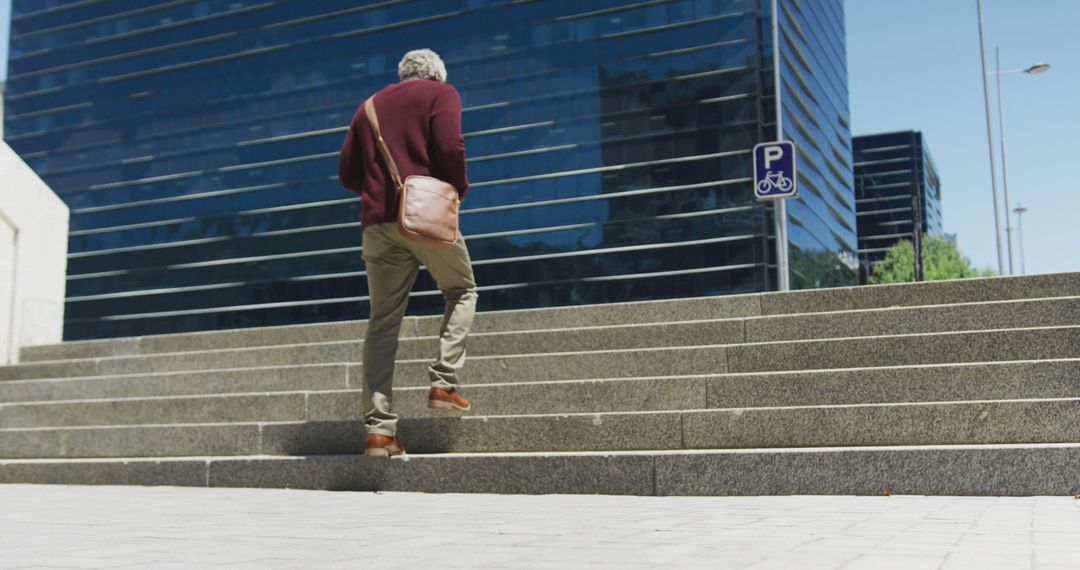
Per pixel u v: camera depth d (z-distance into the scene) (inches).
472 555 111.0
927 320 255.6
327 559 109.0
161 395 312.8
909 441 204.4
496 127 2365.9
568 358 264.2
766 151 464.4
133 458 266.4
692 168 2137.1
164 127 2812.5
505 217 2314.2
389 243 218.2
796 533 129.1
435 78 229.8
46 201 407.8
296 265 2541.8
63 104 2984.7
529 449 229.8
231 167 2689.5
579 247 2223.2
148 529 145.6
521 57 2369.6
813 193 2539.4
